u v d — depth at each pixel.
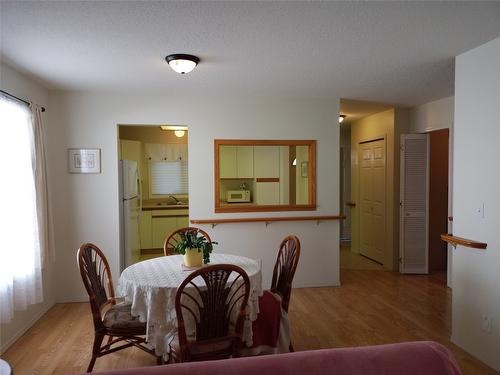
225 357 2.07
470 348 2.70
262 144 4.27
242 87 3.76
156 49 2.58
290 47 2.56
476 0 1.88
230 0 1.86
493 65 2.45
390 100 4.49
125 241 4.25
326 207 4.43
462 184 2.76
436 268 5.22
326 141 4.40
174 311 2.11
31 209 3.06
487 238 2.53
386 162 5.23
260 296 2.49
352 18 2.09
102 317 2.45
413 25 2.19
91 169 3.92
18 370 2.50
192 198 4.17
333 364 1.29
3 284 2.61
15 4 1.87
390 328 3.17
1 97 2.65
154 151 6.43
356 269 5.21
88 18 2.05
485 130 2.53
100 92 3.93
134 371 1.25
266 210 4.32
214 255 2.98
